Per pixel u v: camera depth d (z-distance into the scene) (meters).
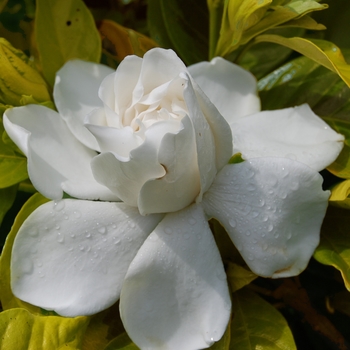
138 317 0.32
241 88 0.36
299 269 0.33
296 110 0.35
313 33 0.41
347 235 0.34
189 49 0.41
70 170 0.34
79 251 0.32
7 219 0.37
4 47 0.36
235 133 0.35
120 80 0.33
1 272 0.33
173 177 0.32
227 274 0.34
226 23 0.36
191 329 0.32
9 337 0.32
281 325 0.34
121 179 0.32
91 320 0.34
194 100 0.31
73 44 0.38
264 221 0.33
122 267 0.32
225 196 0.33
